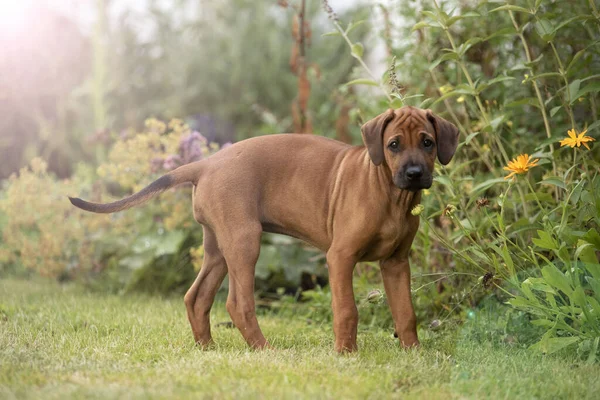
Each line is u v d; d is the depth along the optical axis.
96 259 8.98
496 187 6.77
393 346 5.46
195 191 5.60
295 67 8.85
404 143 4.96
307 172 5.53
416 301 6.70
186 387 4.03
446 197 7.02
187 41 15.73
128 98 14.83
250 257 5.38
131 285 8.45
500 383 4.27
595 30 6.73
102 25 14.20
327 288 7.80
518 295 5.41
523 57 7.34
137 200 5.53
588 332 4.94
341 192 5.33
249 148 5.60
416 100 7.74
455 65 7.37
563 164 6.38
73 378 4.23
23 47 14.59
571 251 5.92
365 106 8.70
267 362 4.66
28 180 9.41
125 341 5.52
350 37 14.63
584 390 4.13
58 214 9.24
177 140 8.68
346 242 5.21
